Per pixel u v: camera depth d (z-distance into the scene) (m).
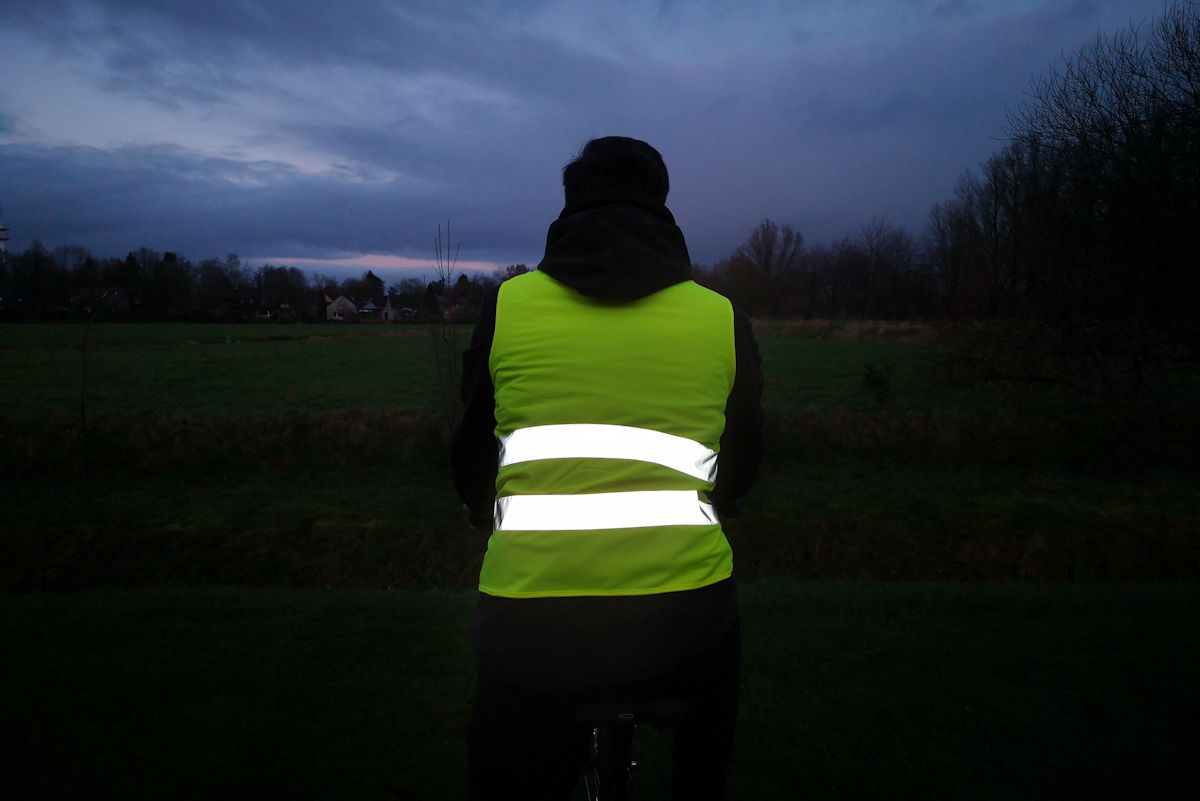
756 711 3.94
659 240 1.69
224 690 4.21
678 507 1.53
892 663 4.59
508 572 1.50
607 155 1.79
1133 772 3.37
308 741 3.63
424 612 5.79
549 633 1.45
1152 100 14.26
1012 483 12.70
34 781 3.26
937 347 19.48
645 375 1.57
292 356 39.06
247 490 12.33
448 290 13.20
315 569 9.79
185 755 3.48
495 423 1.74
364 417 14.40
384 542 10.22
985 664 4.57
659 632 1.46
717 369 1.65
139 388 26.70
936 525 10.81
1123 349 15.37
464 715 3.92
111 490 12.25
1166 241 14.32
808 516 11.11
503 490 1.57
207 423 14.13
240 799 3.16
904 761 3.45
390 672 4.49
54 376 29.95
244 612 5.74
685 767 1.68
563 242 1.69
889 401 16.98
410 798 3.19
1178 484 12.52
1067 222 15.45
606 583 1.46
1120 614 5.66
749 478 1.90
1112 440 14.07
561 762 1.56
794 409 18.45
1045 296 15.84
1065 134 15.31
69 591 9.33
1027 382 16.59
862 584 7.00
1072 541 10.34
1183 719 3.86
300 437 13.78
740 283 77.69
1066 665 4.56
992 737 3.67
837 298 76.88
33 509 11.25
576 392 1.55
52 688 4.20
